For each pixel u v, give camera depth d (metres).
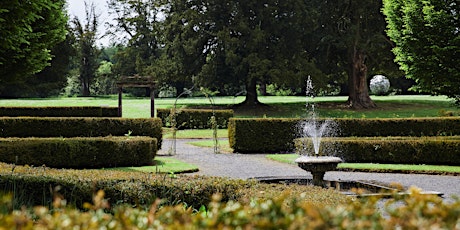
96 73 55.12
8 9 10.34
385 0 21.62
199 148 18.91
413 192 3.00
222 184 6.54
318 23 33.72
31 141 12.91
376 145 14.62
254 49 32.28
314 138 15.54
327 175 12.19
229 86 37.09
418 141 14.38
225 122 27.25
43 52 14.73
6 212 3.71
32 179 6.51
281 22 32.72
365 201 3.12
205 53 34.38
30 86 42.28
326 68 34.88
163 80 34.88
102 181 6.48
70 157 13.09
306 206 2.81
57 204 3.16
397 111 31.84
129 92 55.38
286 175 12.09
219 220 2.86
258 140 17.91
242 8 33.34
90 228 2.72
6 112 23.59
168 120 27.16
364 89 33.78
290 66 32.78
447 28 19.34
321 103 36.19
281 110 33.72
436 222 2.58
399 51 21.02
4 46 10.81
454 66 19.55
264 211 2.87
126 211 3.16
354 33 32.41
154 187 6.46
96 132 17.34
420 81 20.53
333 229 2.54
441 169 12.71
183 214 3.32
